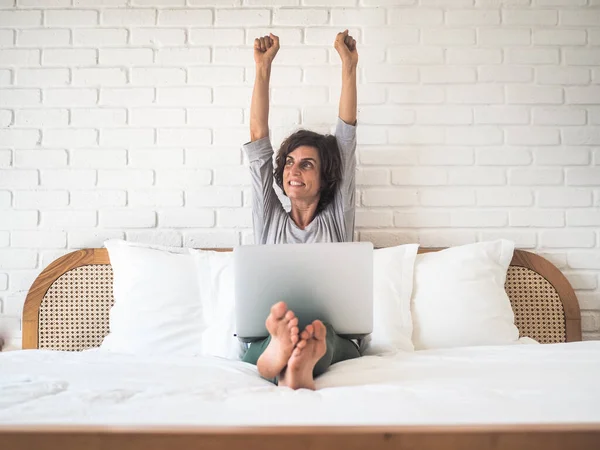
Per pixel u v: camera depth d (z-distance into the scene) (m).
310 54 2.54
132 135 2.53
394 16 2.55
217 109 2.54
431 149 2.54
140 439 0.88
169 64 2.54
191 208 2.52
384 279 2.13
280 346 1.32
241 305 1.53
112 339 2.15
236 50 2.54
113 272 2.38
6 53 2.53
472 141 2.55
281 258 1.51
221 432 0.88
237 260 1.51
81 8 2.54
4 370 1.49
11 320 2.46
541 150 2.56
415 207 2.53
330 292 1.52
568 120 2.56
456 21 2.56
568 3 2.56
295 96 2.53
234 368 1.53
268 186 2.27
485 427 0.90
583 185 2.55
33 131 2.52
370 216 2.52
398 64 2.55
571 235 2.54
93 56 2.54
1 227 2.49
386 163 2.54
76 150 2.52
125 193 2.52
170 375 1.43
